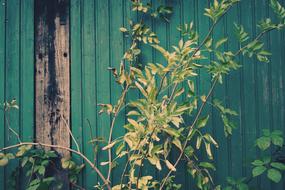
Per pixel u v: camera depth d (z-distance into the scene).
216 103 2.99
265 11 3.51
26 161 3.19
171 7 3.45
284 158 3.22
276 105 3.46
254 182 3.40
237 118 3.44
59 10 3.49
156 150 2.53
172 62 2.61
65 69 3.44
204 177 3.06
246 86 3.46
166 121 2.43
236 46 3.48
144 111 2.48
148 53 3.45
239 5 3.52
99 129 3.41
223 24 3.50
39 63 3.44
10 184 3.30
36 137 3.38
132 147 2.51
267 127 3.44
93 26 3.48
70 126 3.41
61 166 3.37
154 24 3.48
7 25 3.45
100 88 3.44
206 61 3.46
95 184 3.36
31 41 3.45
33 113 3.40
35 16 3.47
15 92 3.41
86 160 3.12
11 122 3.38
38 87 3.43
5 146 3.36
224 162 3.41
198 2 3.50
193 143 3.39
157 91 2.75
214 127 3.43
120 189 2.80
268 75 3.48
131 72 3.02
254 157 3.41
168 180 3.01
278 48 3.49
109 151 3.15
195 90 3.44
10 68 3.43
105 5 3.50
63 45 3.46
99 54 3.46
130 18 3.48
